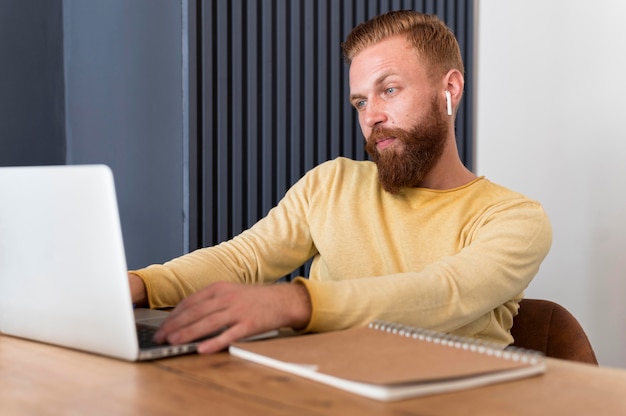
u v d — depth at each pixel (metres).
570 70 3.00
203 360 0.95
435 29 1.71
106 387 0.83
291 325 1.07
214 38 2.42
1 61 2.35
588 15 2.98
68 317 1.02
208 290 1.06
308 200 1.85
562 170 3.01
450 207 1.69
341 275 1.75
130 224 2.48
